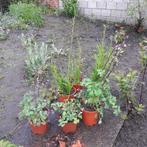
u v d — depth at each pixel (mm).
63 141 1427
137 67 2051
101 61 1540
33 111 1412
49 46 2275
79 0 2871
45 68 1926
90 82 1454
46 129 1474
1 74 1949
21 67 2018
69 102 1461
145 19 2674
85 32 2582
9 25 2570
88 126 1505
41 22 2680
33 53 2080
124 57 2186
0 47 2277
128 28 2701
